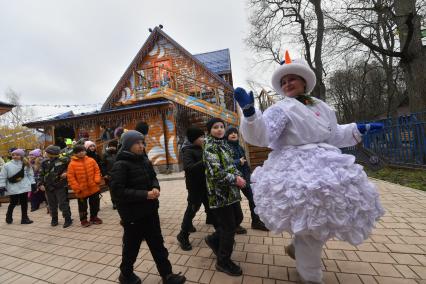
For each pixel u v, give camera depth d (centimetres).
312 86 216
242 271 256
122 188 236
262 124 182
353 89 2356
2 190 562
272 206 179
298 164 178
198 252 314
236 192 258
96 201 504
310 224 162
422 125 652
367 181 177
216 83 1485
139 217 240
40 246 400
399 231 320
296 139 190
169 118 1175
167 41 1556
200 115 1341
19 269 321
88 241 400
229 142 370
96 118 1181
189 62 1527
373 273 236
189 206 326
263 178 192
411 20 755
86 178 485
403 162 707
